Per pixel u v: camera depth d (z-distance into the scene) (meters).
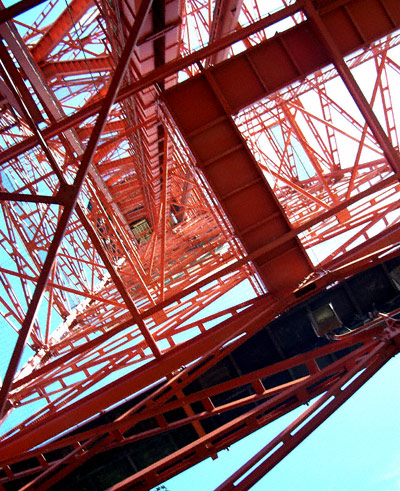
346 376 9.27
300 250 11.95
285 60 11.71
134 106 16.12
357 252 11.98
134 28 7.95
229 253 23.52
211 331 11.52
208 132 11.77
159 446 12.28
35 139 11.07
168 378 11.93
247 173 11.85
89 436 10.64
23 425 15.27
